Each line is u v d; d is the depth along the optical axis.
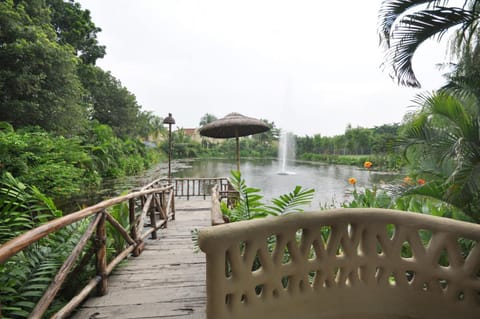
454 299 1.24
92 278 1.85
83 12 13.23
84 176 8.43
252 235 1.14
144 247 2.82
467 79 2.22
